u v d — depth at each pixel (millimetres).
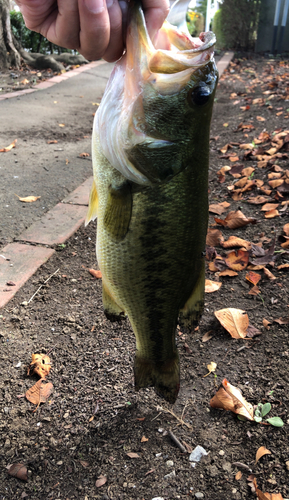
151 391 542
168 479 438
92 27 268
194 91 308
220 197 1015
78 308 676
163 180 329
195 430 490
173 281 373
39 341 613
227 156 1244
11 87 2121
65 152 1295
